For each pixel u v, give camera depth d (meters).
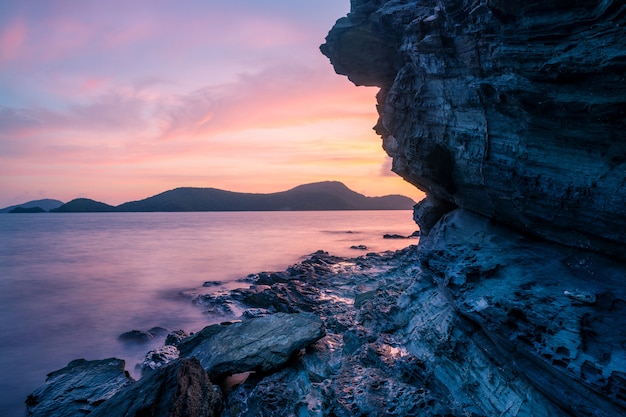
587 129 11.30
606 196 11.23
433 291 20.17
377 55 26.41
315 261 49.47
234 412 15.56
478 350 13.85
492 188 15.79
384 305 23.56
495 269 14.23
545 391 11.01
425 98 19.34
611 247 11.91
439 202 24.41
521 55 11.95
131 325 33.50
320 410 14.55
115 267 62.72
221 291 42.44
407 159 22.17
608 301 10.98
